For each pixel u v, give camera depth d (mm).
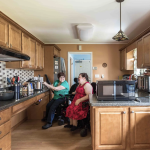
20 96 2188
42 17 2346
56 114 3133
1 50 1672
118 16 2314
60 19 2434
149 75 2551
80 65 7168
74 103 2543
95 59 4434
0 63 2393
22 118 3053
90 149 1975
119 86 1701
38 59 3348
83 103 2402
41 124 2953
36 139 2281
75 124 2502
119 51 4406
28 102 2182
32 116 3291
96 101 1696
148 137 1633
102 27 2850
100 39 3896
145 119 1627
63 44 4441
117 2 1858
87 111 2463
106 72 4422
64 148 2004
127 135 1644
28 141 2215
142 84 2699
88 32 2936
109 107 1637
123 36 1967
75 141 2213
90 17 2352
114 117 1639
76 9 2061
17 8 2018
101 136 1646
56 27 2846
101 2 1857
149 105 1617
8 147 1639
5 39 1994
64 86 3039
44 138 2316
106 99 1701
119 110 1631
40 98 2750
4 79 2494
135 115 1630
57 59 3775
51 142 2182
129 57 3803
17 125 2814
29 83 2742
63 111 3070
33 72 3787
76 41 4129
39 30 3043
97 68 4434
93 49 4430
